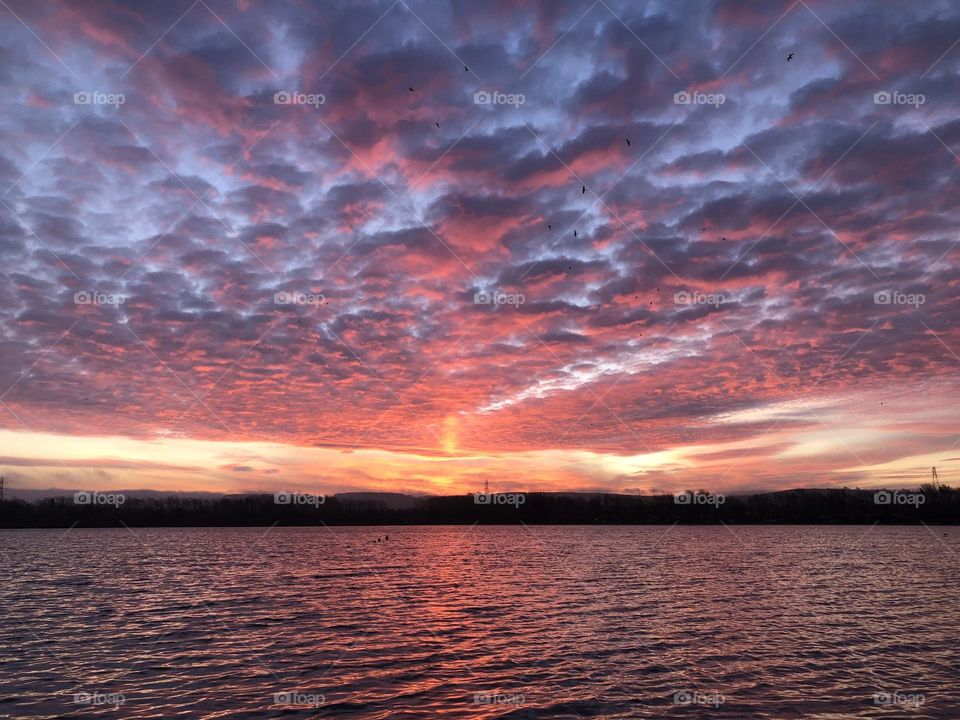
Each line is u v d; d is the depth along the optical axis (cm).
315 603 4300
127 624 3462
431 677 2350
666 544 11625
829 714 1931
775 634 3100
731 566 6969
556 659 2609
